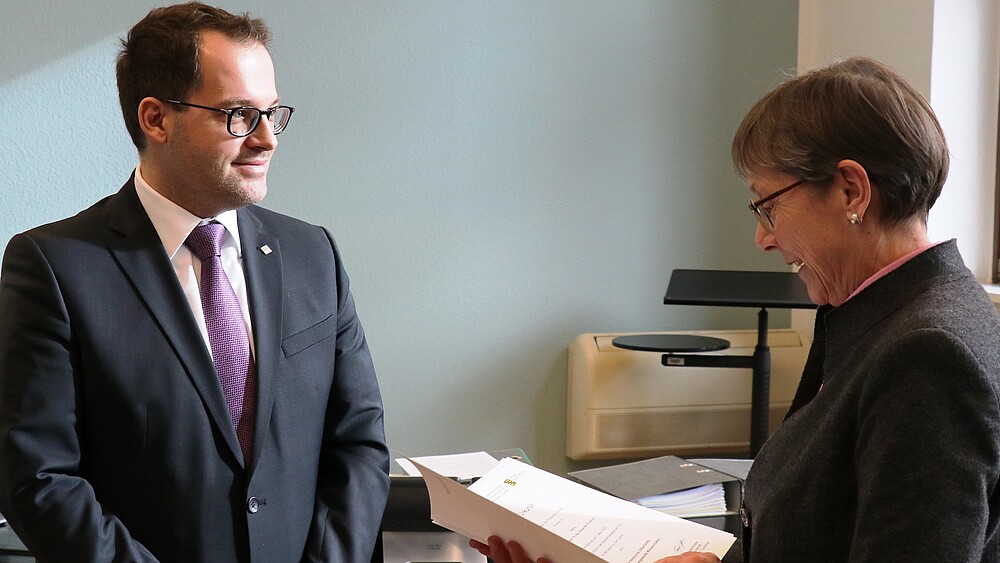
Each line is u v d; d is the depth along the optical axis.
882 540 0.95
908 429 0.95
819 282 1.17
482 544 1.58
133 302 1.54
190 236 1.61
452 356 3.28
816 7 3.34
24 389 1.46
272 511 1.58
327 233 1.84
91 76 2.94
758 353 2.97
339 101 3.10
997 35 2.87
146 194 1.60
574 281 3.35
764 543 1.11
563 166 3.30
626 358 3.27
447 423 3.29
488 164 3.24
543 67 3.25
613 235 3.37
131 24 2.95
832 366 1.11
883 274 1.07
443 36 3.16
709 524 2.12
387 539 1.79
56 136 2.93
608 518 1.48
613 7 3.28
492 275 3.28
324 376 1.70
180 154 1.53
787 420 1.22
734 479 2.22
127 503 1.51
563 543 1.35
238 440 1.57
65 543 1.42
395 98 3.14
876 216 1.08
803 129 1.09
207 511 1.53
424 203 3.21
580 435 3.30
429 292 3.24
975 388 0.94
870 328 1.07
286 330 1.65
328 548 1.61
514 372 3.34
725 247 3.46
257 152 1.56
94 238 1.57
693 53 3.36
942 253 1.06
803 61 3.41
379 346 3.22
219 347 1.59
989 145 2.90
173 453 1.52
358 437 1.75
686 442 3.33
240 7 3.00
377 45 3.11
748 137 1.17
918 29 2.89
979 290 1.05
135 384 1.51
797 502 1.08
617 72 3.31
